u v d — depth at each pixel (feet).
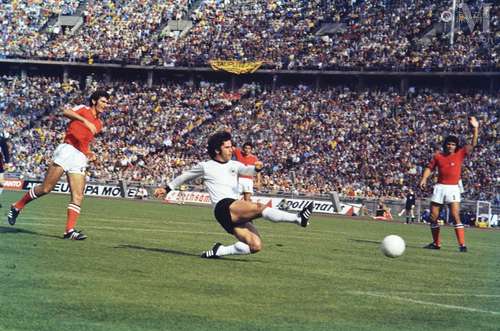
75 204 93.09
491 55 353.31
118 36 435.53
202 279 63.41
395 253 79.92
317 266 78.79
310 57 390.21
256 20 424.05
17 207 97.55
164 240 100.89
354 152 338.54
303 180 334.03
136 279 61.16
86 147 94.12
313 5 419.74
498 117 333.83
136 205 239.50
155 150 375.04
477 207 260.01
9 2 463.83
